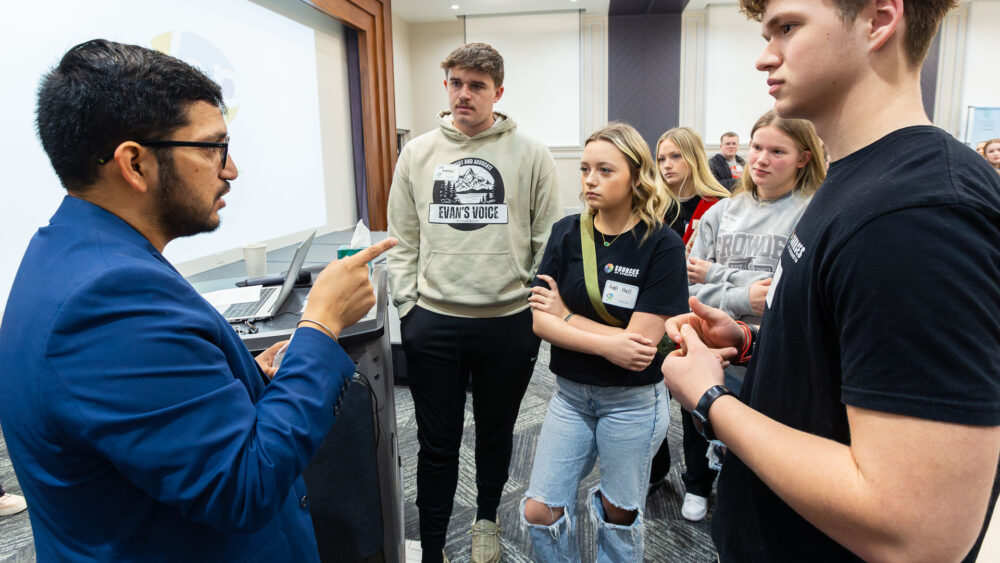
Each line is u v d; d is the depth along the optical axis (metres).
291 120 3.70
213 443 0.51
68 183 0.56
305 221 3.91
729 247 1.62
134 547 0.55
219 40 2.96
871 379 0.41
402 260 1.61
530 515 1.25
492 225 1.51
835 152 0.52
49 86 0.53
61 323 0.47
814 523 0.46
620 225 1.27
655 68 7.59
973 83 7.30
